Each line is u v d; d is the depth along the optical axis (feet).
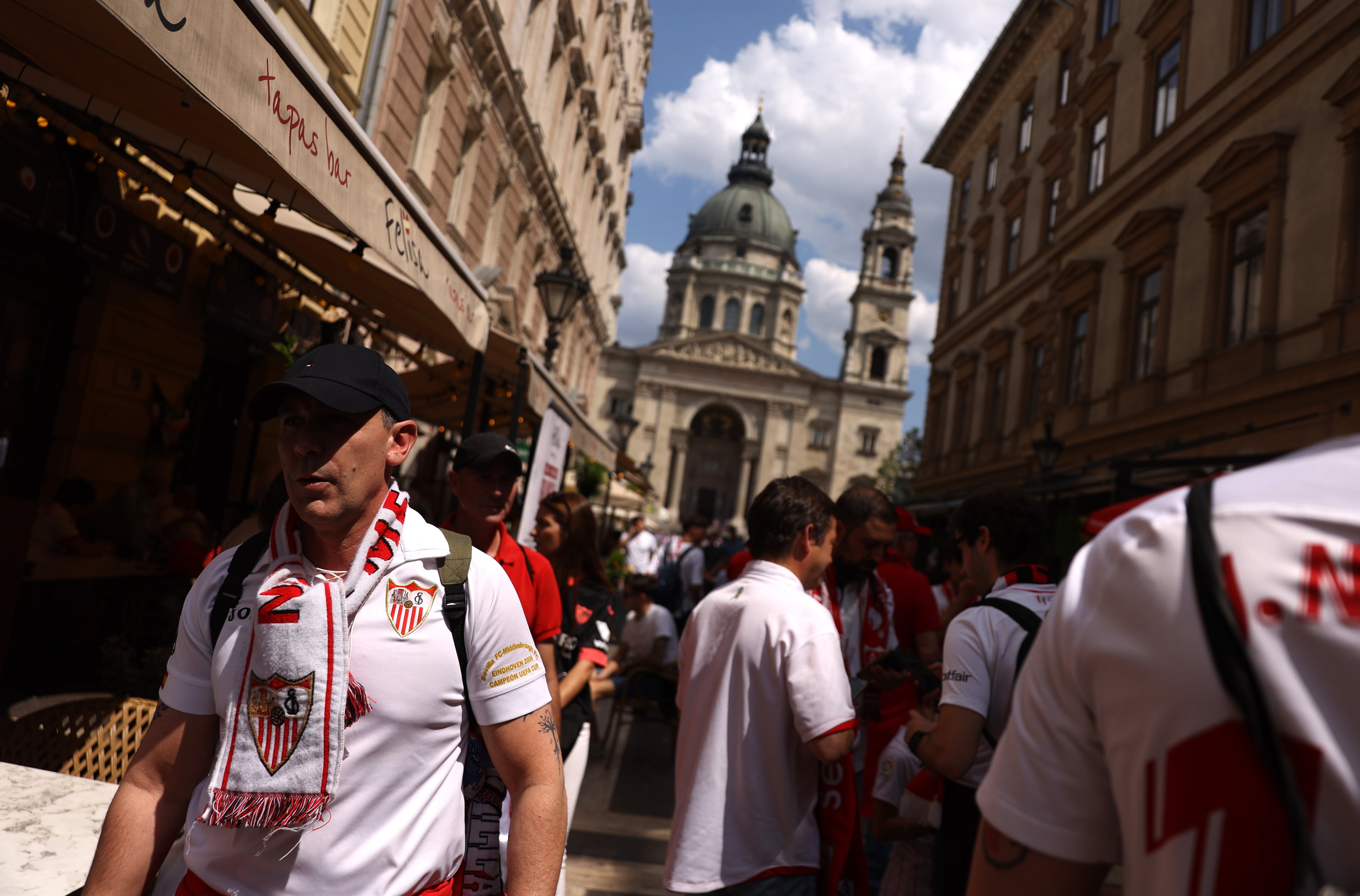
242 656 4.56
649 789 20.21
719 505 252.42
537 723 5.18
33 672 17.69
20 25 9.08
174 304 24.03
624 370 236.63
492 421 39.01
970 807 7.42
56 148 17.72
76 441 20.84
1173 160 43.37
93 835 5.89
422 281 13.12
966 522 8.61
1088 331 51.72
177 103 10.04
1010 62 73.05
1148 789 2.28
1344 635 2.06
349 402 4.46
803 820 8.29
